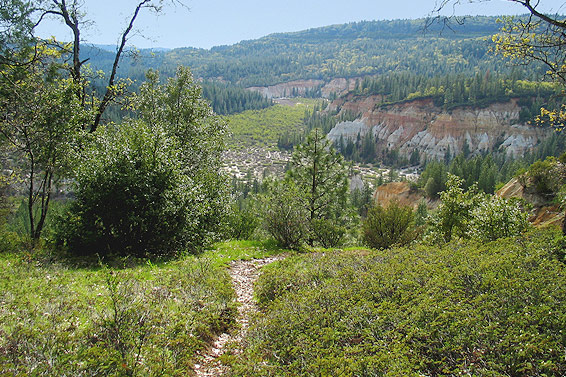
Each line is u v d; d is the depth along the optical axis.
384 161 161.00
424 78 188.75
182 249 18.44
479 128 142.50
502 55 14.00
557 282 7.91
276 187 24.23
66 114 17.33
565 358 5.50
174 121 27.22
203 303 10.60
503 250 12.04
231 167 165.12
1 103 15.98
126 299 7.87
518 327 6.44
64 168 17.33
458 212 23.97
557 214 26.55
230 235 28.86
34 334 6.49
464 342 6.44
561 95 14.13
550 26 12.04
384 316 7.95
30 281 10.41
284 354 7.80
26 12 16.55
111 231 16.69
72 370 5.77
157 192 17.30
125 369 6.06
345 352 7.06
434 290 8.79
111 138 18.61
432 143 149.00
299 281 12.94
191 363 7.56
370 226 26.95
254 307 12.30
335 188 29.09
